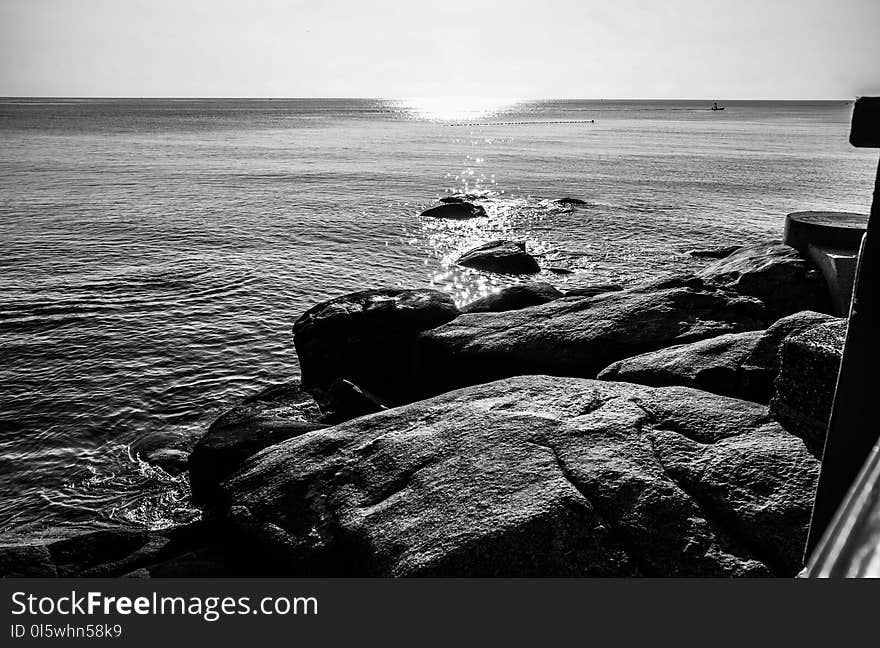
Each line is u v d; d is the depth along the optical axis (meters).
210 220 29.56
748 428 5.16
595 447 5.06
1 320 15.84
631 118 156.50
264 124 117.00
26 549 5.99
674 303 8.84
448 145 74.69
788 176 44.44
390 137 87.44
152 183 41.09
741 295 9.42
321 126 112.88
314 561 4.73
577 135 91.69
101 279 19.64
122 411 11.42
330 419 8.29
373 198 36.50
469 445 5.28
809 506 4.20
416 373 9.67
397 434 5.74
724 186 40.19
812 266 9.57
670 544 4.15
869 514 0.68
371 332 10.52
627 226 28.62
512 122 136.50
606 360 8.12
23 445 10.25
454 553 4.17
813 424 4.86
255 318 16.67
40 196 34.97
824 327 5.21
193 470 7.70
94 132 87.06
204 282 19.73
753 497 4.36
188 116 144.88
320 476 5.44
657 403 5.73
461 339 9.15
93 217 29.55
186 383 12.70
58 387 12.31
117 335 15.09
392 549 4.40
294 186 40.88
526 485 4.66
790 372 5.09
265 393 9.07
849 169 48.31
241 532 5.23
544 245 25.38
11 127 92.81
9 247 23.39
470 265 22.06
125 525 8.26
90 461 9.81
